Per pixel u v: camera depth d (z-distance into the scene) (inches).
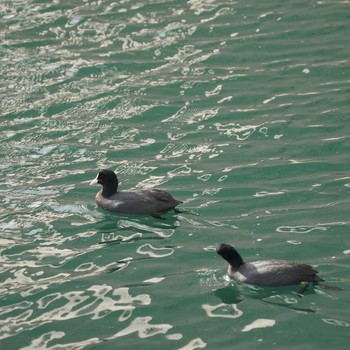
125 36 1432.1
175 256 855.1
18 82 1302.9
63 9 1549.0
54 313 766.5
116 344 713.0
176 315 751.7
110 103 1230.9
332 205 938.1
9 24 1496.1
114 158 1085.8
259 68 1305.4
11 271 843.4
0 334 737.0
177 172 1040.2
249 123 1151.6
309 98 1206.3
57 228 927.7
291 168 1033.5
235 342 706.2
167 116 1186.6
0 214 959.6
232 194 979.3
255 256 841.5
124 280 816.3
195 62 1334.9
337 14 1464.1
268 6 1517.0
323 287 770.8
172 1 1566.2
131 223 930.1
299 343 697.6
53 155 1101.7
